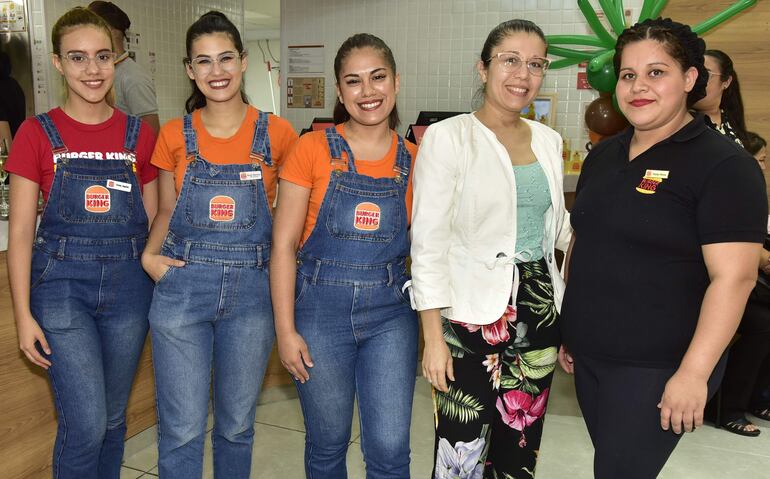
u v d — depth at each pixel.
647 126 1.41
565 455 2.69
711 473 2.58
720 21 2.99
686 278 1.38
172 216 1.69
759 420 3.11
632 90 1.40
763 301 2.85
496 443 1.72
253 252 1.72
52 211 1.67
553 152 1.68
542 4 4.51
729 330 1.30
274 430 2.85
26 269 1.65
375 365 1.64
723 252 1.29
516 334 1.61
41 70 4.36
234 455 1.80
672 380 1.34
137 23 4.81
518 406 1.67
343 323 1.62
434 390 1.69
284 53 5.38
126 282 1.77
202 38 1.65
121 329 1.78
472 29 4.72
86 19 1.66
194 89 1.81
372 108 1.60
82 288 1.71
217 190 1.68
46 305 1.67
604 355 1.48
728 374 2.94
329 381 1.64
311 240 1.63
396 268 1.68
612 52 2.81
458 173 1.58
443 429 1.66
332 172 1.60
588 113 2.98
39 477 2.12
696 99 1.44
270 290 1.68
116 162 1.73
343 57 1.60
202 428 1.74
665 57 1.37
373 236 1.62
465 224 1.58
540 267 1.65
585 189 1.56
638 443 1.43
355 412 3.07
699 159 1.34
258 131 1.74
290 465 2.54
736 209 1.28
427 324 1.57
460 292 1.59
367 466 1.68
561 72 4.54
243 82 1.89
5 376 1.98
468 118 1.64
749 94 3.93
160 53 5.09
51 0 4.32
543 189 1.63
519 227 1.61
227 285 1.69
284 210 1.62
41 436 2.12
